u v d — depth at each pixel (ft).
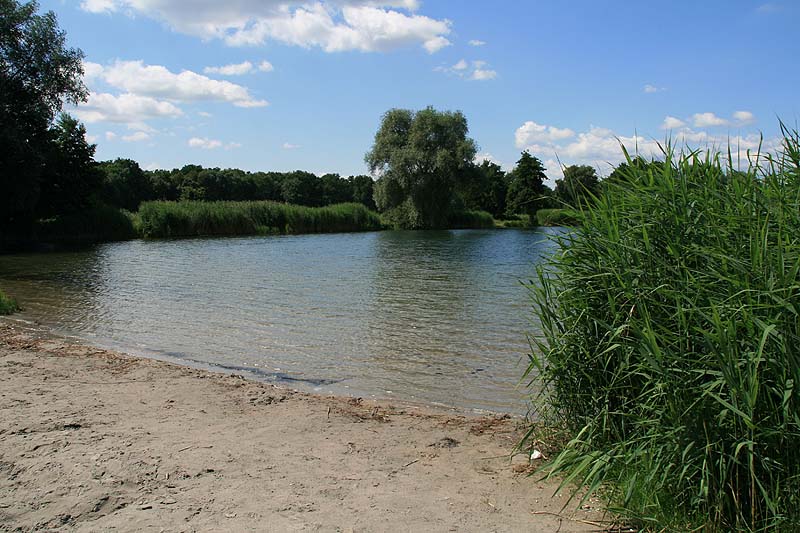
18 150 107.24
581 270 15.99
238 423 19.12
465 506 13.41
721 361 11.33
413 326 40.24
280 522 12.26
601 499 13.50
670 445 12.23
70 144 134.10
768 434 11.06
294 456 16.29
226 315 44.21
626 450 13.53
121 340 35.24
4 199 114.83
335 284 63.00
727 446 11.80
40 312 44.83
